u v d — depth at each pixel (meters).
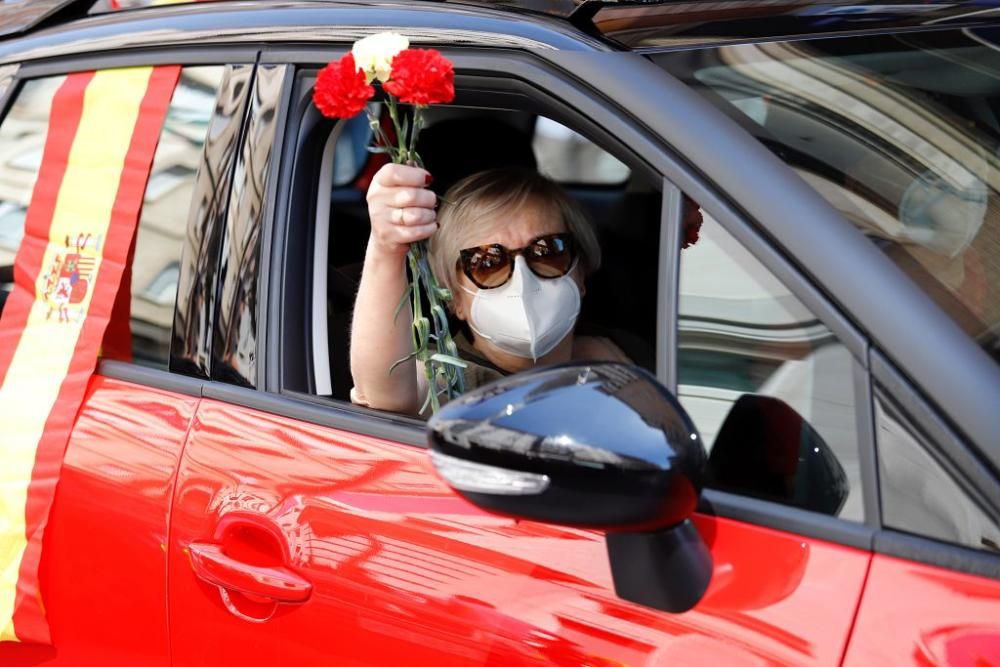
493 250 4.01
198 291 4.06
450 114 5.56
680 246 3.11
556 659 3.01
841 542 2.79
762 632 2.76
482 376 4.24
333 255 5.07
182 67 4.30
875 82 3.40
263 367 3.87
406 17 3.82
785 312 2.95
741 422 2.99
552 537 3.14
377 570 3.36
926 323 2.80
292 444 3.69
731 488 2.97
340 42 3.90
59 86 4.66
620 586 2.84
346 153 5.36
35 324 4.46
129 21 4.62
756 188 3.04
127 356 4.28
